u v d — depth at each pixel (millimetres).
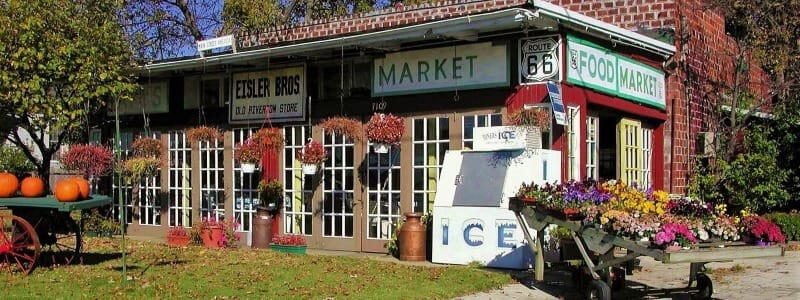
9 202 10195
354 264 11477
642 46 13734
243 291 9078
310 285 9539
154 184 16672
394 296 8914
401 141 13203
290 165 14641
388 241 13312
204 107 15906
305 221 14422
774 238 8328
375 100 13508
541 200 9266
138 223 16875
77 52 13398
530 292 9531
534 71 11883
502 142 11578
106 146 16969
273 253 12914
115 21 15852
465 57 12516
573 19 11492
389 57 13367
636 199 8562
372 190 13586
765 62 17375
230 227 14625
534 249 9750
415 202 13062
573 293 9438
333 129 12953
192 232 14445
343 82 14039
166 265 11125
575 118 12031
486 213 11484
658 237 7805
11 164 21375
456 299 9055
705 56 16375
